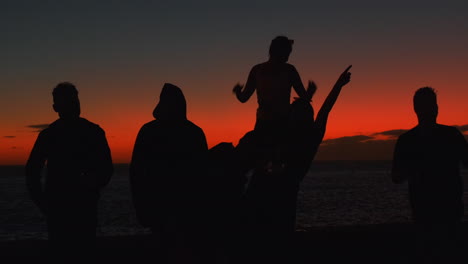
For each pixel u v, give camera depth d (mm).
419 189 3674
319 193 61031
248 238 3131
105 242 3900
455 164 3656
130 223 28656
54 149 3449
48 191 3453
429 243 3648
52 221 3447
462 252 3637
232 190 3170
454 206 3621
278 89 3590
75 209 3443
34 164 3457
